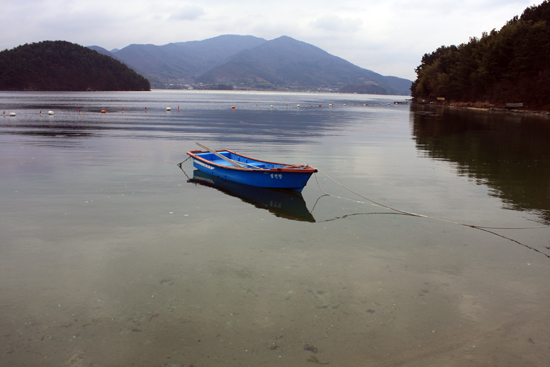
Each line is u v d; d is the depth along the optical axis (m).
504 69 82.88
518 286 6.93
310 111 66.31
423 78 129.00
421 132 34.19
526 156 21.17
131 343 5.18
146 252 8.00
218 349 5.09
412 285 6.88
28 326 5.51
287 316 5.85
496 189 13.74
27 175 14.50
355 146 24.39
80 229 9.19
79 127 32.53
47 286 6.59
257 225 9.78
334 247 8.45
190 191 12.90
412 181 14.90
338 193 13.06
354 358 4.98
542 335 5.54
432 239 9.05
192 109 64.94
